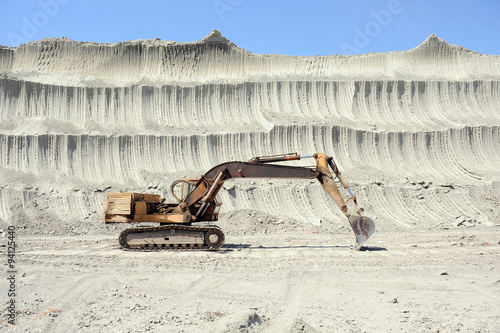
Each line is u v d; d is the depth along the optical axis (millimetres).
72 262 12047
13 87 30609
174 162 29438
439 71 37938
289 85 34719
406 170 31609
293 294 9125
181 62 35594
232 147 30734
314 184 27516
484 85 36656
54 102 30938
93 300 8273
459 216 26734
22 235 20172
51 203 24594
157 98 32562
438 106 35750
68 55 35000
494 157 32938
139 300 8391
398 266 12062
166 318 7266
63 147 28203
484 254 14188
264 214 24547
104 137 29000
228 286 9695
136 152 29188
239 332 6148
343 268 11742
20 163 27031
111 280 9766
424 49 38438
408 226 24859
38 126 28766
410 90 35812
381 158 32062
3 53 34531
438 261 12812
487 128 33656
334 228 23422
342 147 31875
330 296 8977
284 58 37062
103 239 18688
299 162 30469
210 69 35906
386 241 18016
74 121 30625
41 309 7617
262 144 31062
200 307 8023
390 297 8938
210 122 32562
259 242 17984
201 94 33188
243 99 33844
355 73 37281
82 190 25609
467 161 32406
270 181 27781
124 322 7027
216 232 14938
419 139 32906
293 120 32719
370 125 33656
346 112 34594
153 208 15875
